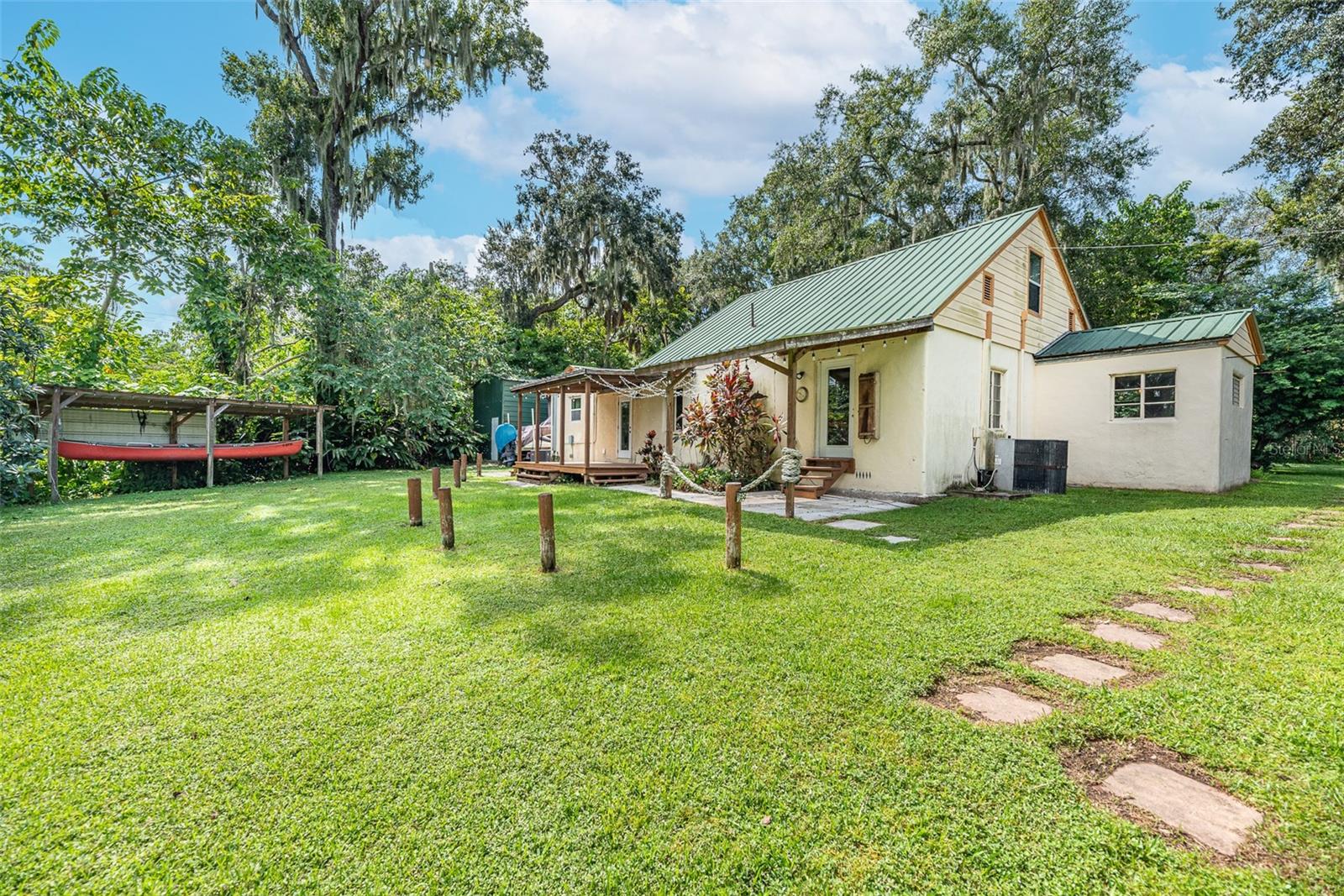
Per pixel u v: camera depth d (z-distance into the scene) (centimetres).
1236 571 442
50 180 1123
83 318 1225
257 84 1697
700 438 1183
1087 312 1894
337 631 329
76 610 367
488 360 2062
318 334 1516
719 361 1007
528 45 1952
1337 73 1265
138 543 558
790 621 339
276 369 1541
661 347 2819
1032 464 930
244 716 236
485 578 436
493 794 188
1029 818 174
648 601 377
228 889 152
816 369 1072
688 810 179
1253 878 150
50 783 194
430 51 1739
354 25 1670
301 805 183
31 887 152
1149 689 253
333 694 255
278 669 280
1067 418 1092
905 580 422
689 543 552
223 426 1392
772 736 218
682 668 277
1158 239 1942
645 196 2550
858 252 2086
